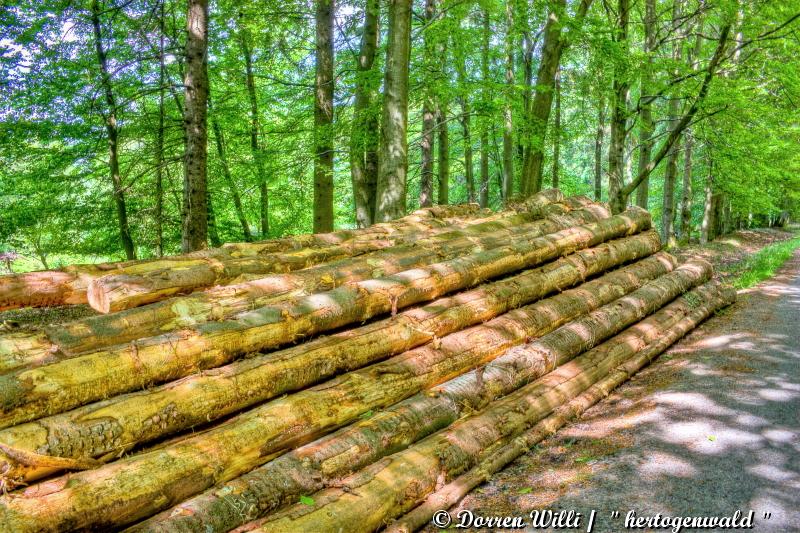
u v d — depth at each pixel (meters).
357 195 11.78
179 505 2.95
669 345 6.96
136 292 4.06
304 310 4.19
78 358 3.17
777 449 3.85
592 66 11.91
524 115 11.59
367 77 10.84
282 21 12.53
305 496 3.29
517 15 11.74
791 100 13.18
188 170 8.22
